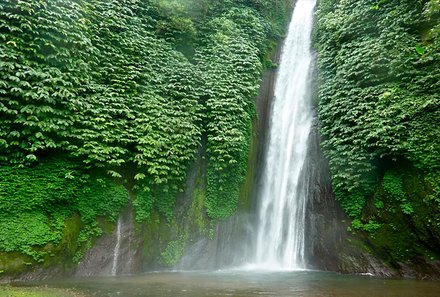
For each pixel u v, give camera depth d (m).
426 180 9.37
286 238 11.93
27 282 7.73
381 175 10.50
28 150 8.50
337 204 11.20
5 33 8.60
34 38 8.91
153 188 10.48
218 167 11.38
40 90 8.52
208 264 10.84
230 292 6.92
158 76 11.71
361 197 10.66
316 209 11.56
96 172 9.60
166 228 10.69
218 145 11.48
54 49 9.13
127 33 11.86
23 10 8.81
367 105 10.86
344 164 10.96
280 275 9.56
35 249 8.16
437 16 10.52
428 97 9.78
